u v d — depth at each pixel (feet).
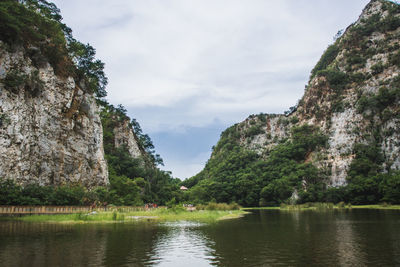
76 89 203.41
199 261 45.50
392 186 313.94
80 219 114.11
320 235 76.84
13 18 147.02
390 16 538.06
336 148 457.27
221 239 69.51
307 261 45.60
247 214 200.13
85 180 198.08
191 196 435.53
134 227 93.15
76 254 48.67
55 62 187.73
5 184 129.90
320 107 546.67
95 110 230.48
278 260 46.32
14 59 152.05
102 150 230.68
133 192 238.89
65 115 188.34
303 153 513.86
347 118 476.13
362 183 364.58
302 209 288.92
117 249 53.83
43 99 170.50
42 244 57.57
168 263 43.91
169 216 151.84
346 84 521.65
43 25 184.03
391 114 416.05
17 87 150.10
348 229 90.27
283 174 484.33
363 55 537.24
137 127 426.51
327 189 405.80
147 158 390.63
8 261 42.91
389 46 502.38
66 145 185.68
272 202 435.94
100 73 256.11
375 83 471.21
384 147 407.85
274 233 81.61
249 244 62.03
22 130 148.46
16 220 109.50
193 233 80.69
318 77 581.94
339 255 50.01
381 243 62.69
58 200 145.07
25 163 147.23
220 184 475.31
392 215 156.97
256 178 487.61
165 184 330.34
